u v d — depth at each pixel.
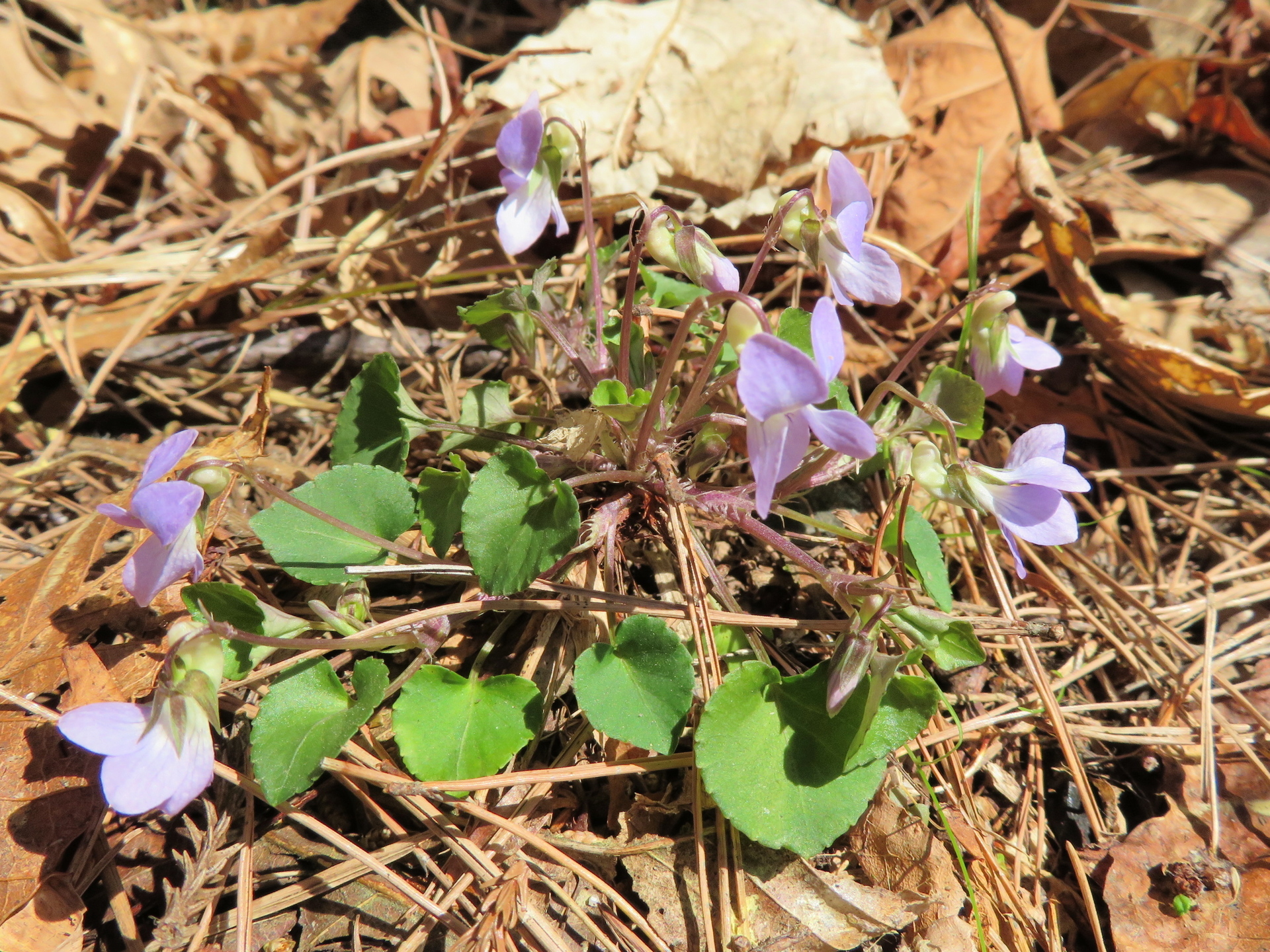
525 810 0.27
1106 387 0.34
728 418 0.28
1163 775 0.29
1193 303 0.34
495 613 0.29
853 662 0.26
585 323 0.31
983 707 0.29
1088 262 0.33
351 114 0.37
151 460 0.26
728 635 0.29
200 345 0.33
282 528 0.28
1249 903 0.27
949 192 0.35
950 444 0.28
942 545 0.31
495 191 0.35
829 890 0.27
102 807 0.27
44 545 0.30
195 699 0.26
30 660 0.28
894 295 0.28
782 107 0.35
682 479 0.30
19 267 0.33
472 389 0.30
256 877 0.27
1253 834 0.28
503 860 0.27
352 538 0.29
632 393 0.30
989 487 0.27
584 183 0.29
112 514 0.26
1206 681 0.29
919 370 0.34
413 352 0.33
